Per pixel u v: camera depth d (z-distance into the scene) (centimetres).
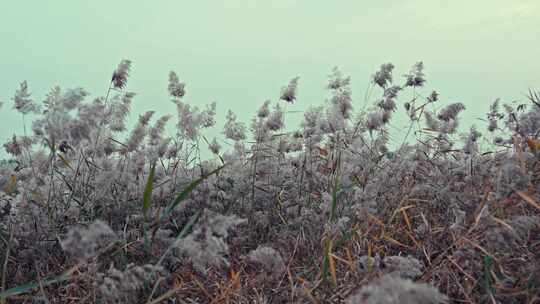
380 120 447
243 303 284
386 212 385
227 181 466
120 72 370
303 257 342
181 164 486
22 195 373
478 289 269
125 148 441
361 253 321
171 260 308
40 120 280
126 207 394
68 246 207
